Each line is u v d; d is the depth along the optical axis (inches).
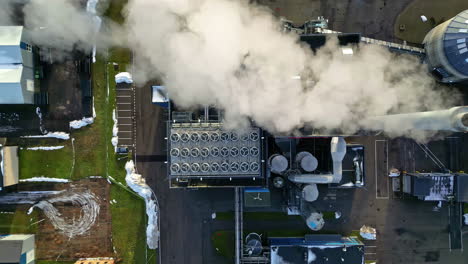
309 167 1037.8
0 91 1121.4
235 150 1000.9
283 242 1189.1
